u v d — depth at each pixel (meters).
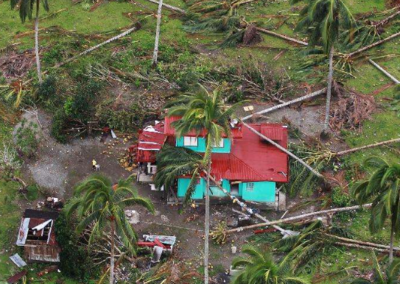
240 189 61.88
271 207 62.28
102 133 67.50
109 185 49.41
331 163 65.31
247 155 62.28
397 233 51.25
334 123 69.06
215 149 61.72
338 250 58.88
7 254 58.34
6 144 66.06
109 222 54.59
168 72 72.25
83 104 66.94
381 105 71.19
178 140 61.06
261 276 46.59
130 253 58.00
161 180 59.84
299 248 57.75
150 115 68.12
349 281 56.19
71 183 63.75
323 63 74.25
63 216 56.94
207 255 54.94
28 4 65.69
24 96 69.56
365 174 64.62
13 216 60.91
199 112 52.09
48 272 57.44
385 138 68.31
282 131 63.56
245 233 60.47
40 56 74.06
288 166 63.38
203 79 71.81
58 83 70.00
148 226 60.91
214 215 61.75
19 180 63.22
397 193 49.06
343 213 61.38
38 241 56.19
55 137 66.56
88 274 57.09
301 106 70.62
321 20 61.72
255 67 72.62
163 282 56.62
